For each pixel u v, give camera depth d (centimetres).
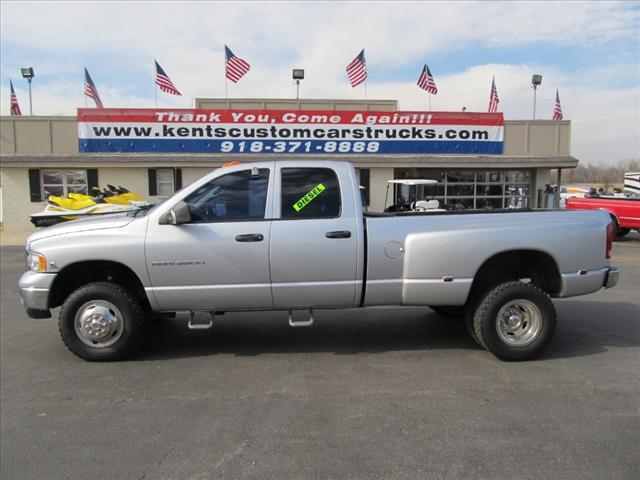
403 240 500
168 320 673
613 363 498
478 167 2086
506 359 503
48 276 493
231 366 498
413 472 305
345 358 520
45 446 342
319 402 409
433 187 2108
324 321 669
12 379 468
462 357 520
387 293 506
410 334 605
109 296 500
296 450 332
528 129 2114
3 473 309
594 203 1761
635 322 654
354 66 2209
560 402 405
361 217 505
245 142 1972
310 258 494
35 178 1900
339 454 327
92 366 502
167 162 1908
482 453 326
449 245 498
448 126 2059
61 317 503
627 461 316
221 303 500
